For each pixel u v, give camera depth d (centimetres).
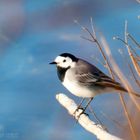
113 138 655
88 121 756
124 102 676
